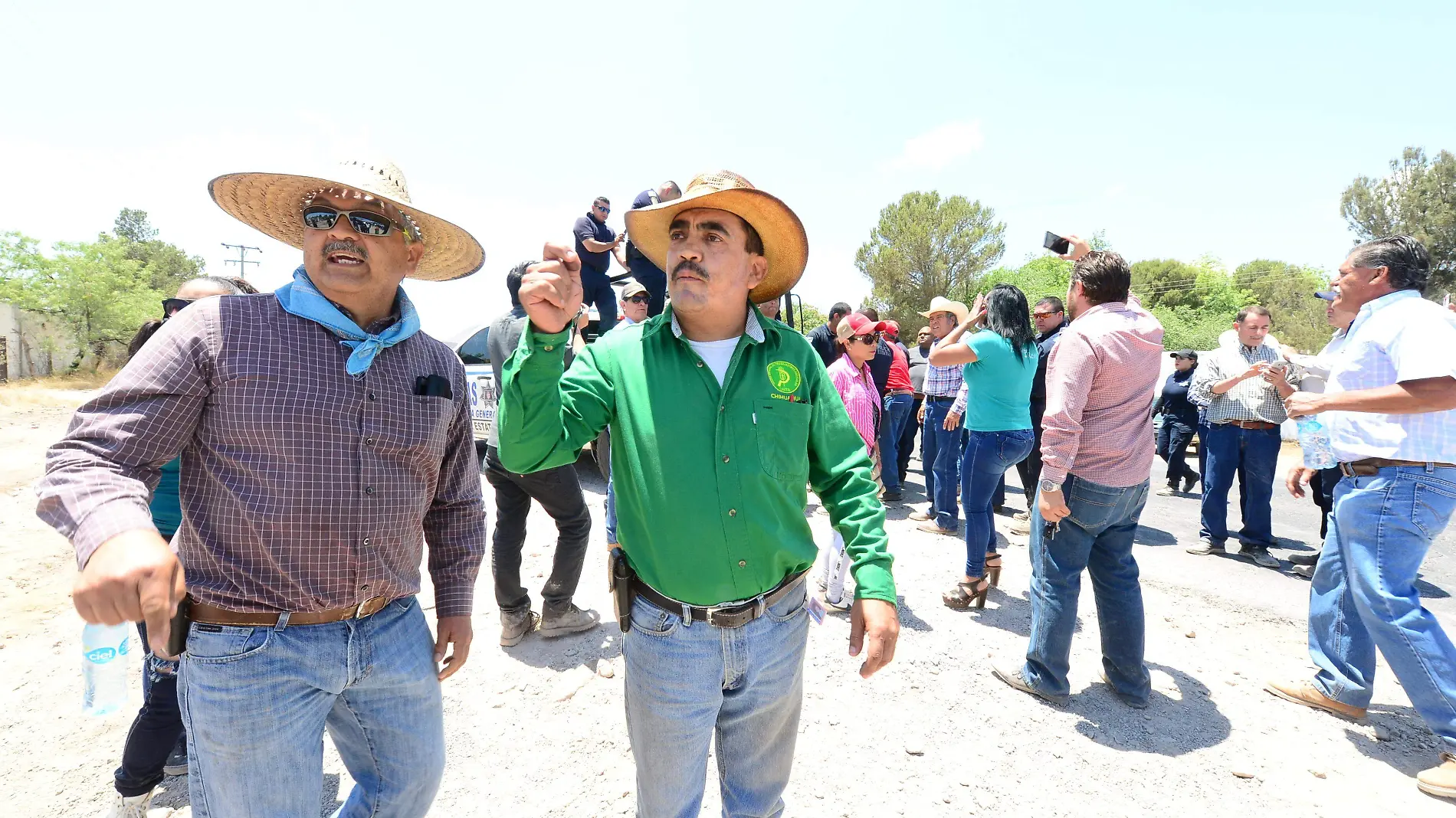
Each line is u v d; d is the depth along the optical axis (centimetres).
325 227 146
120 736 268
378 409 146
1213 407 530
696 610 158
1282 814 232
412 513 156
